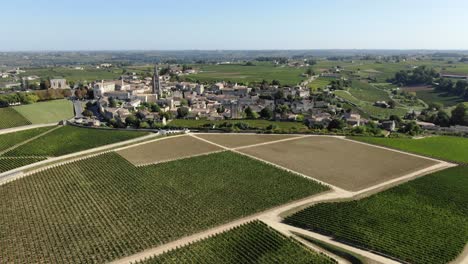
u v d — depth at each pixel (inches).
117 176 4813.0
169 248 3127.5
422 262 2903.5
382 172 5137.8
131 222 3565.5
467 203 4033.0
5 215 3688.5
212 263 2876.5
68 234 3329.2
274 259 2925.7
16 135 6909.5
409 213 3762.3
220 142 6722.4
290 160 5659.5
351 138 7121.1
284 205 4025.6
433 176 4904.0
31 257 2965.1
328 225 3486.7
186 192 4311.0
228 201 4074.8
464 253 3053.6
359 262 2930.6
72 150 6038.4
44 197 4136.3
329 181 4773.6
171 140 6830.7
